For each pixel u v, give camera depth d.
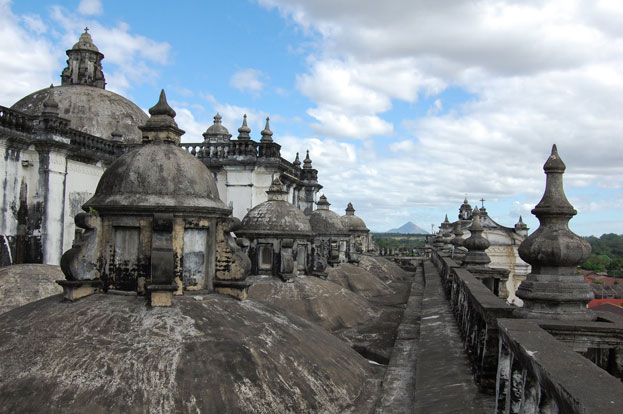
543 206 6.07
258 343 8.65
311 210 39.19
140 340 7.89
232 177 28.73
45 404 6.71
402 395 8.67
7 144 20.53
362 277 25.78
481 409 6.16
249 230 18.11
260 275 17.98
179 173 9.79
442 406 6.54
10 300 13.49
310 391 8.32
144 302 8.94
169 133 10.38
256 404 7.45
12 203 20.94
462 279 10.73
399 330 13.80
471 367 7.90
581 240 5.87
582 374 3.33
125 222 9.36
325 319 16.45
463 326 9.72
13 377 7.15
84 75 33.28
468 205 41.31
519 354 4.18
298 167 37.69
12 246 20.84
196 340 8.12
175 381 7.27
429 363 8.61
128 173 9.62
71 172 23.83
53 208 22.23
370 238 44.44
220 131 34.56
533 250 5.93
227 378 7.59
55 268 15.69
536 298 5.78
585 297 5.71
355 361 10.53
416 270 37.81
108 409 6.72
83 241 9.38
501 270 14.52
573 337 5.18
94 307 8.73
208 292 10.06
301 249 19.70
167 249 9.04
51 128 22.06
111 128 30.70
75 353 7.52
